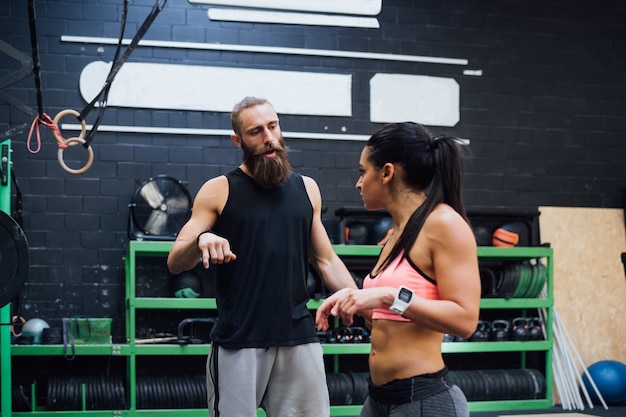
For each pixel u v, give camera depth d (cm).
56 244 686
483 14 784
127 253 674
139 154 705
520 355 768
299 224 340
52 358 678
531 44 793
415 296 213
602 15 810
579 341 771
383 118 753
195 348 646
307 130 739
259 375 329
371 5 757
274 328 328
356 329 688
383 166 233
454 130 771
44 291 681
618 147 804
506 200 776
